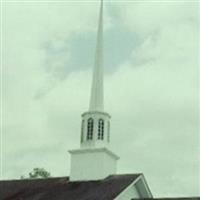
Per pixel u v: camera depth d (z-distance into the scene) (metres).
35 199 42.00
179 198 39.12
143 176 42.53
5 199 44.12
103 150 43.72
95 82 46.88
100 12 50.69
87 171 43.66
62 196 41.09
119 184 40.94
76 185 43.03
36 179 47.31
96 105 45.78
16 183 47.62
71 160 44.66
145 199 40.09
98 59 48.06
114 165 44.75
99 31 49.66
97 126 45.00
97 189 40.81
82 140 45.06
